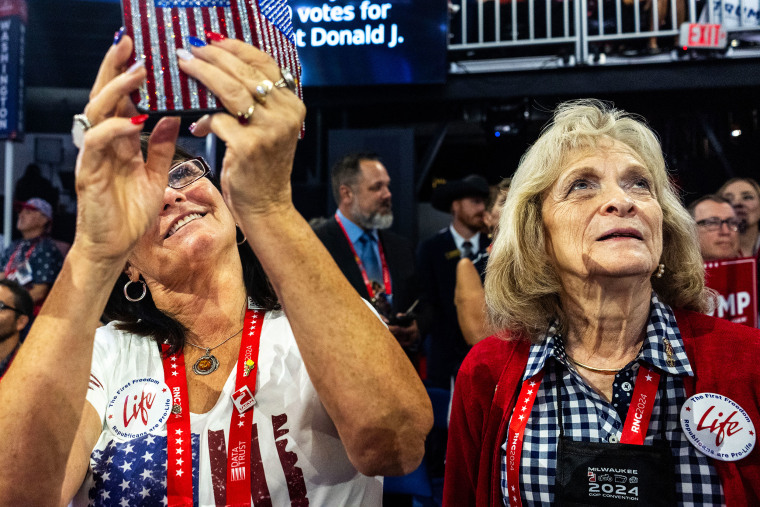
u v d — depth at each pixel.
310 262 0.82
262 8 0.80
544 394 1.10
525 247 1.16
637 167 1.07
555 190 1.12
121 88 0.72
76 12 5.98
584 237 1.05
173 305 1.00
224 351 1.00
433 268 3.56
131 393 0.96
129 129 0.72
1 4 5.56
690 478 0.98
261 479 0.92
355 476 0.97
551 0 5.16
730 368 1.01
